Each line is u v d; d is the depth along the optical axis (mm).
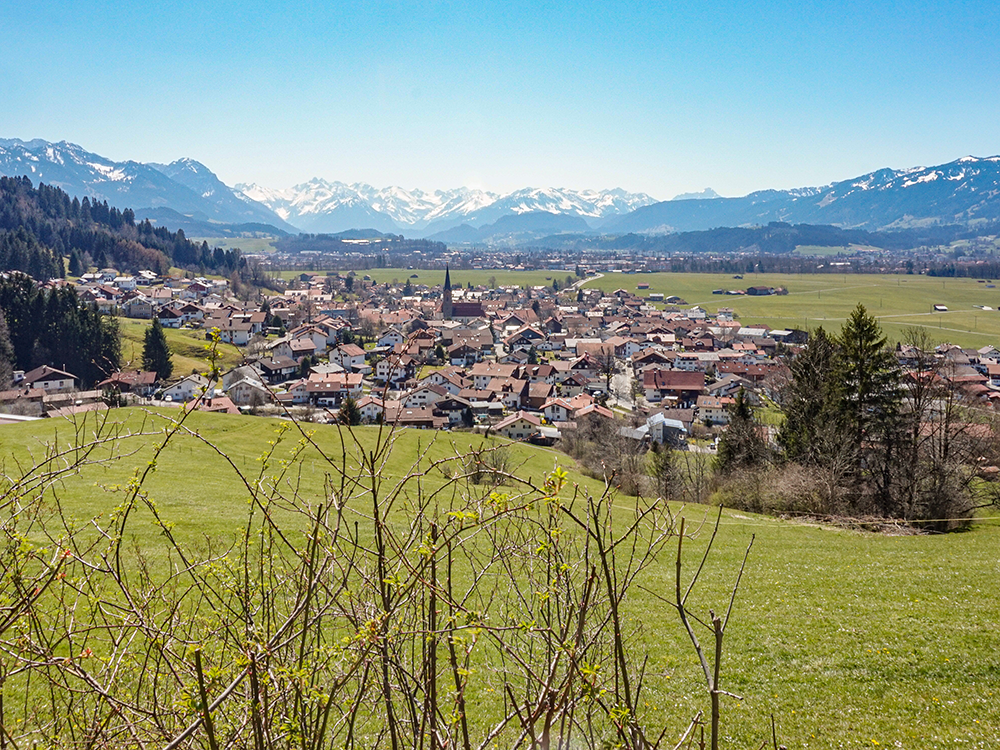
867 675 12125
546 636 4145
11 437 30969
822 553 22391
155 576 8148
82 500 21656
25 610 4223
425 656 4012
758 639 13852
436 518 4035
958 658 12406
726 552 22328
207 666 4422
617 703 4078
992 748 9516
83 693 4328
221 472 30312
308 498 21234
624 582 4438
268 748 3932
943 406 40000
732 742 10039
